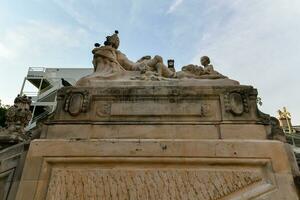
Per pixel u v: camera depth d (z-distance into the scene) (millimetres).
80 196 4422
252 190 4402
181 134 5180
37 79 30297
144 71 6836
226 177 4523
